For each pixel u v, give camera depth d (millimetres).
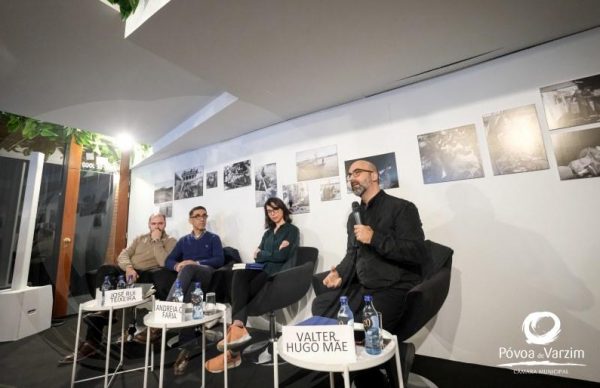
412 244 1226
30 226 2170
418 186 1703
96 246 2574
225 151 2670
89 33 1345
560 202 1330
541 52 1426
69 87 1829
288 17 1157
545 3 1136
